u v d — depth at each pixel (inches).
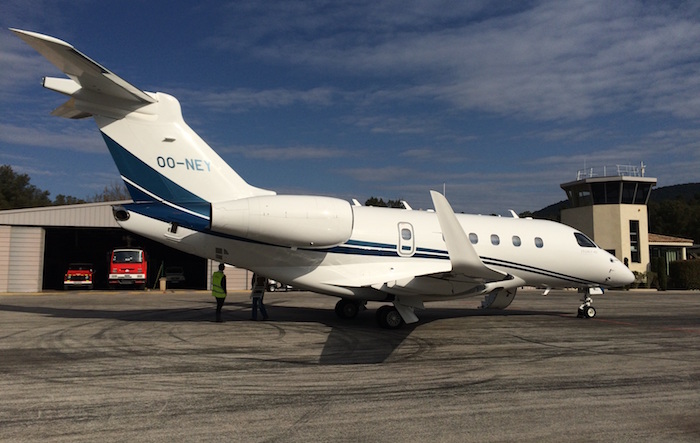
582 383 273.1
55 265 1505.9
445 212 339.6
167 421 204.1
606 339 420.2
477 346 379.6
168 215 423.5
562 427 203.2
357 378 277.6
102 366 299.0
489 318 560.7
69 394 240.7
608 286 575.2
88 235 1435.8
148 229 422.3
